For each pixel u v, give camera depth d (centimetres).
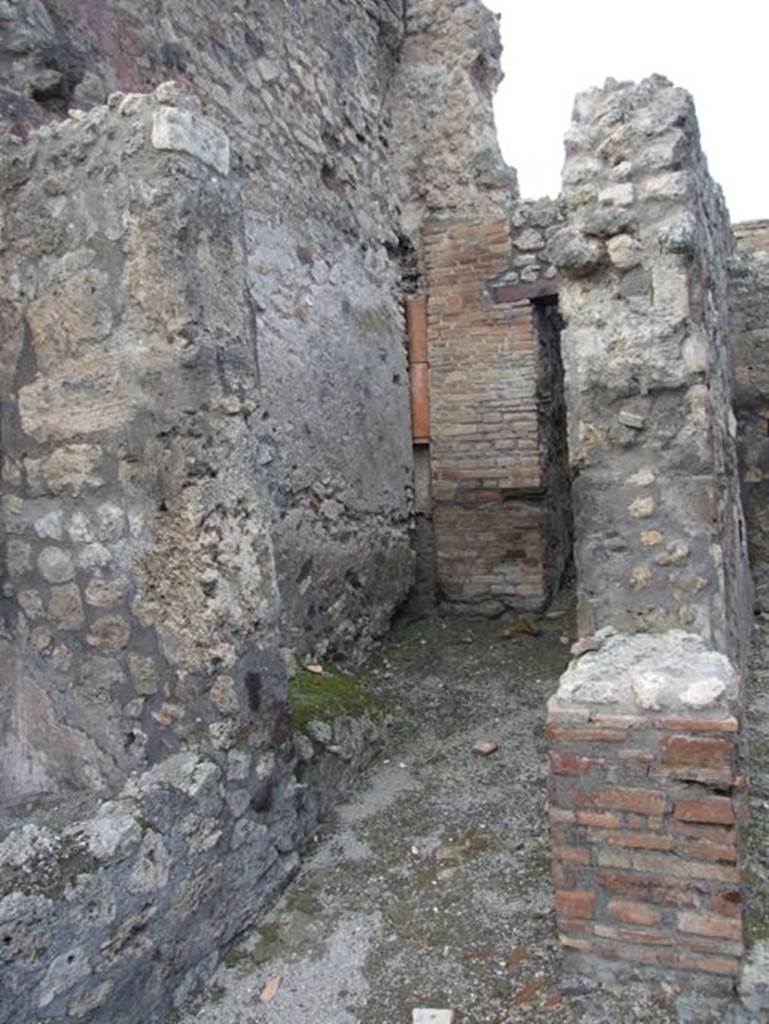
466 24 595
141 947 226
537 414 570
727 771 214
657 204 288
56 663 287
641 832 223
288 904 277
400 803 332
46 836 220
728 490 354
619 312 295
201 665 256
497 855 292
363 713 380
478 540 582
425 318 596
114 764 277
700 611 288
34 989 199
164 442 254
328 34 521
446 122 598
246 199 431
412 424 595
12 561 292
